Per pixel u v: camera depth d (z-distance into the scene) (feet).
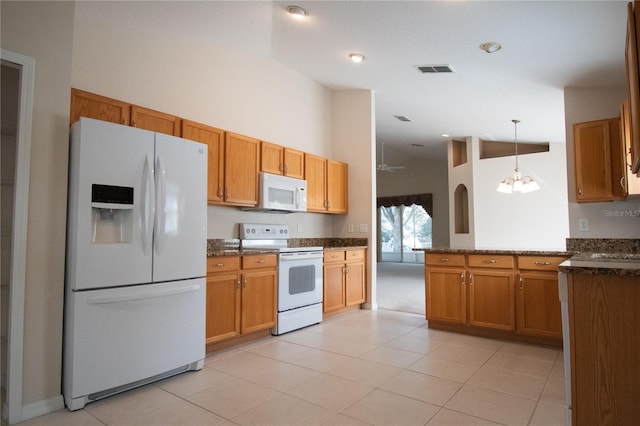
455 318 12.54
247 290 11.28
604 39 9.85
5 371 7.29
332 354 10.43
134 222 8.01
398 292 21.24
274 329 12.33
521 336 11.64
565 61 11.21
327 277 14.56
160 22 10.69
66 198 7.47
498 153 25.31
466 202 25.96
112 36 10.38
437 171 36.94
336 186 16.63
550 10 8.73
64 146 7.48
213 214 12.59
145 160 8.23
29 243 7.00
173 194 8.73
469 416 6.93
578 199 11.60
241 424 6.67
